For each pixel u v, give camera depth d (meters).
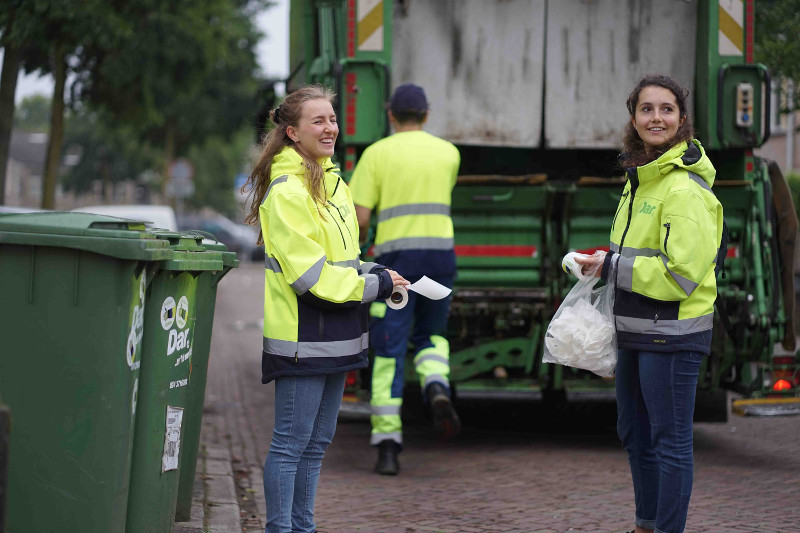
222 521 4.88
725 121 6.81
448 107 7.44
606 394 6.86
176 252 3.78
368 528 4.93
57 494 3.45
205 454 6.60
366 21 6.75
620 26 7.45
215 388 9.88
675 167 3.87
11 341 3.45
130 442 3.54
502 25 7.44
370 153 6.23
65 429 3.44
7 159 12.46
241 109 33.12
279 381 3.85
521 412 8.05
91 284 3.41
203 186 61.22
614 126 7.51
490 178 6.71
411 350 6.86
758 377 6.57
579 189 6.81
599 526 4.95
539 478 6.03
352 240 3.99
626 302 3.96
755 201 6.68
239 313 18.83
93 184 63.66
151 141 33.75
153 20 15.96
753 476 6.09
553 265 6.94
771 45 8.72
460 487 5.81
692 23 7.36
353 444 7.22
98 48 15.12
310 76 8.73
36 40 12.55
